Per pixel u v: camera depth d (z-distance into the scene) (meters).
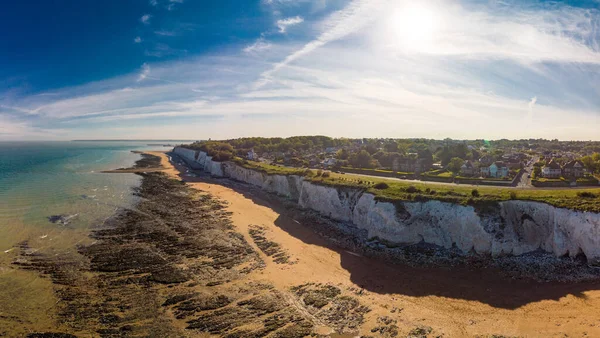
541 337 25.56
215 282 33.50
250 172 91.81
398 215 44.59
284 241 45.84
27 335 24.56
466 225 41.00
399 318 28.20
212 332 25.77
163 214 56.72
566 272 34.75
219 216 56.78
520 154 114.06
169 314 27.81
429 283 34.16
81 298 29.59
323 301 30.66
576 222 37.12
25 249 39.78
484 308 29.66
